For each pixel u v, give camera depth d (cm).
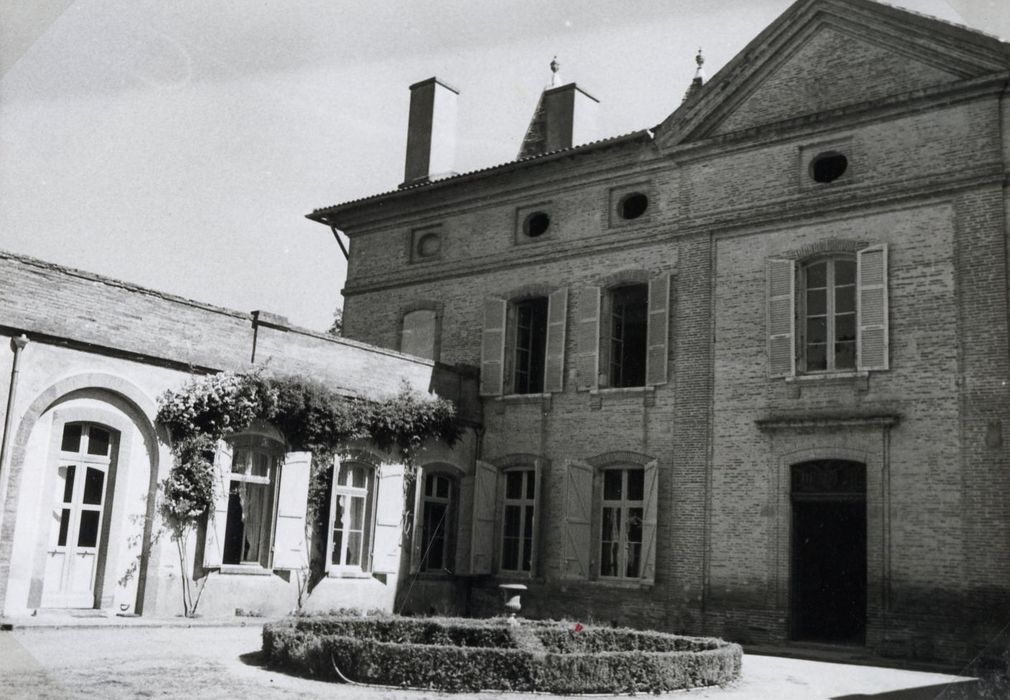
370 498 1931
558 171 2120
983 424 1508
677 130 1936
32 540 1427
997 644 1435
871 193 1677
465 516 2100
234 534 1716
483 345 2181
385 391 1952
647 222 1970
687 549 1786
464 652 1017
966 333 1548
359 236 2489
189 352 1630
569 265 2083
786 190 1784
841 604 1733
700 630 1738
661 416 1878
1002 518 1466
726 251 1848
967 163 1588
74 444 1512
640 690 1046
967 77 1609
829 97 1759
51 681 951
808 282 1759
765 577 1680
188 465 1606
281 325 1772
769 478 1709
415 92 2514
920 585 1523
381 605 1909
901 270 1630
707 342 1838
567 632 1276
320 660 1068
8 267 1406
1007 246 1532
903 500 1561
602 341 2011
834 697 1105
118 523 1532
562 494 2002
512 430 2111
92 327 1498
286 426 1762
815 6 1783
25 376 1421
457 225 2295
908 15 1672
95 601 1510
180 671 1050
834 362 1702
